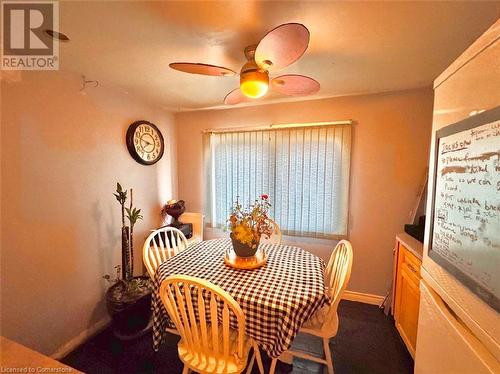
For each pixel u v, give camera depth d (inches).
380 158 89.5
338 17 44.1
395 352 70.3
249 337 50.9
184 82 77.5
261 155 103.9
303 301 47.6
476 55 28.7
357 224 94.3
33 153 61.2
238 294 49.8
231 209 102.3
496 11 41.9
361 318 85.7
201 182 118.2
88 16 43.7
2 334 56.8
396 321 76.6
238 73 68.8
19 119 58.2
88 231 75.9
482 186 27.2
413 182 86.4
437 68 66.2
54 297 66.9
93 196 77.3
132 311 72.7
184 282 44.2
